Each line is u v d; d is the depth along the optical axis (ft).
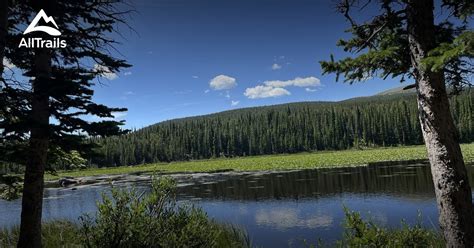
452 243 19.13
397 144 353.31
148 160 408.87
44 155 26.08
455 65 20.48
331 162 167.32
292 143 408.46
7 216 67.26
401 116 354.33
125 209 21.22
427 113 19.65
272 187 89.30
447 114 19.47
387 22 21.25
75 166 34.55
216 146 444.55
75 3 25.99
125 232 20.53
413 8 19.86
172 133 484.74
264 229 45.57
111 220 20.89
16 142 27.09
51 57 27.17
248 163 223.71
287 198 70.33
